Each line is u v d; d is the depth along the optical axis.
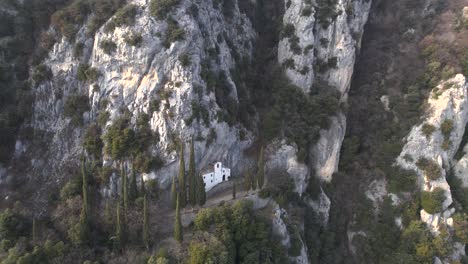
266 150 94.88
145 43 83.75
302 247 84.56
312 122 98.12
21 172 85.44
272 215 81.69
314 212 95.94
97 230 74.62
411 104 102.38
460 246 90.94
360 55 116.38
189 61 84.50
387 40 116.56
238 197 83.69
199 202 79.00
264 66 109.56
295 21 105.12
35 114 88.94
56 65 90.12
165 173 81.69
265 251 75.69
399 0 120.00
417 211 93.88
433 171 93.88
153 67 84.50
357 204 100.00
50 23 92.88
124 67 85.62
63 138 87.25
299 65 102.62
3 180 83.75
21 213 75.69
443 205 92.19
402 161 98.00
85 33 89.38
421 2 118.44
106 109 85.56
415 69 107.56
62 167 85.00
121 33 84.94
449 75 100.00
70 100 87.94
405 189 96.44
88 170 81.62
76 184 78.69
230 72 96.88
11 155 86.31
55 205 79.44
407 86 106.88
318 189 97.75
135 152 80.94
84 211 71.19
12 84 89.25
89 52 89.62
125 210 73.44
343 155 105.00
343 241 98.06
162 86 84.56
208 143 85.62
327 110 99.19
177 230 71.19
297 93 100.12
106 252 71.38
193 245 69.62
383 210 97.38
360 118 108.44
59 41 90.44
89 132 85.00
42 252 67.81
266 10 117.44
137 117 83.88
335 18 104.19
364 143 105.69
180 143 81.88
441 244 88.62
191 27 86.50
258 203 83.56
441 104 96.88
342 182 101.50
